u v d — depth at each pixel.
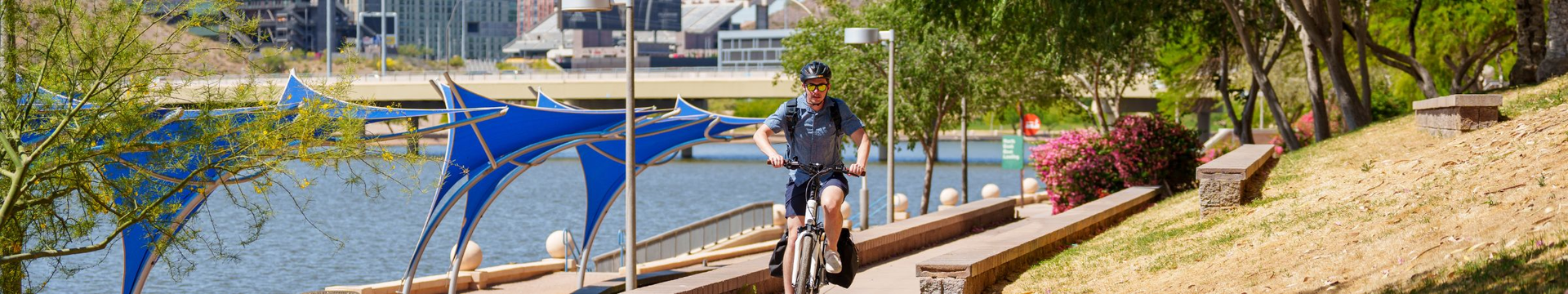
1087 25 24.52
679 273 23.31
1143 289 9.18
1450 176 10.54
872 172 74.25
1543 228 7.33
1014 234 13.02
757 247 29.17
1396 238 8.50
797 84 36.66
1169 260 10.17
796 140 7.14
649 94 80.62
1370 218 9.70
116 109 11.16
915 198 54.41
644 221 45.16
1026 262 12.08
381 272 29.08
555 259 25.86
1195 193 16.72
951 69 33.09
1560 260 6.37
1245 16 28.55
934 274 9.72
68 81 11.20
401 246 35.03
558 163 98.94
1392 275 7.40
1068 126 96.44
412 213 47.97
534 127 19.47
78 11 11.02
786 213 7.29
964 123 35.38
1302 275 8.13
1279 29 29.86
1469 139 13.13
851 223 34.12
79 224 11.88
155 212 11.93
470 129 18.89
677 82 79.69
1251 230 10.84
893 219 26.77
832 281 7.37
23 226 11.70
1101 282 9.93
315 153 12.43
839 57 34.53
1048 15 24.80
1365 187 11.65
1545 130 11.51
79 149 11.27
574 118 19.75
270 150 12.20
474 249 23.30
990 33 28.91
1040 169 28.47
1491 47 36.09
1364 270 7.79
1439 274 7.02
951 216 20.50
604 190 23.98
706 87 78.94
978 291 10.15
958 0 25.09
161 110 12.04
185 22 11.47
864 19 34.66
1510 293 6.10
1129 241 12.46
